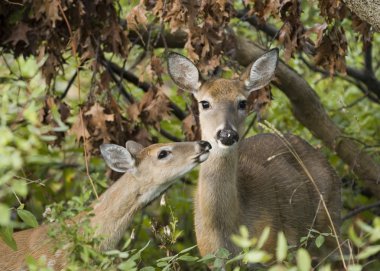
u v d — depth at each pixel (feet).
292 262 38.09
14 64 50.42
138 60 47.24
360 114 51.08
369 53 50.49
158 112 41.88
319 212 42.57
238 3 48.52
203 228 39.17
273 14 38.78
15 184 26.04
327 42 39.65
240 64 47.21
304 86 47.42
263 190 40.93
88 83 52.44
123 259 33.76
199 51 40.60
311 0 39.06
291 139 44.32
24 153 32.68
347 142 48.14
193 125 42.22
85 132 41.39
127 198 37.14
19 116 40.81
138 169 37.40
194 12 38.19
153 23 43.27
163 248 35.27
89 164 47.42
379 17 31.81
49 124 42.01
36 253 35.14
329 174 43.55
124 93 45.55
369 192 49.85
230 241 38.93
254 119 46.88
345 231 47.50
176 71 40.70
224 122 38.42
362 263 41.88
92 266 28.09
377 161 49.01
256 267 36.11
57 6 39.01
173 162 37.45
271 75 40.65
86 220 28.14
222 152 38.34
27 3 40.63
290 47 39.45
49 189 46.03
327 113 49.32
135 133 42.65
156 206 49.88
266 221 40.27
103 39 40.96
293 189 41.88
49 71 41.45
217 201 38.60
